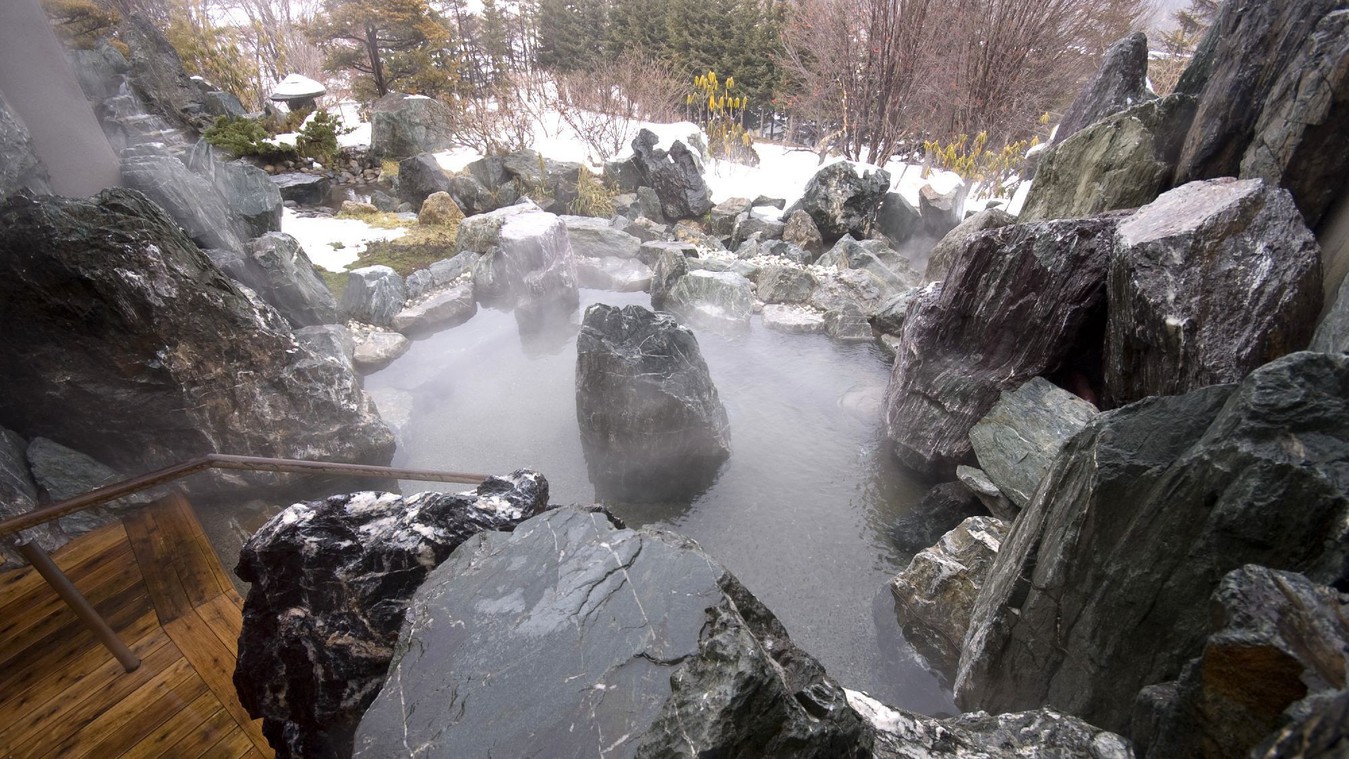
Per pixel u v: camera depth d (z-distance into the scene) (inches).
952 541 183.9
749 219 486.0
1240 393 105.0
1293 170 193.2
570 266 383.6
